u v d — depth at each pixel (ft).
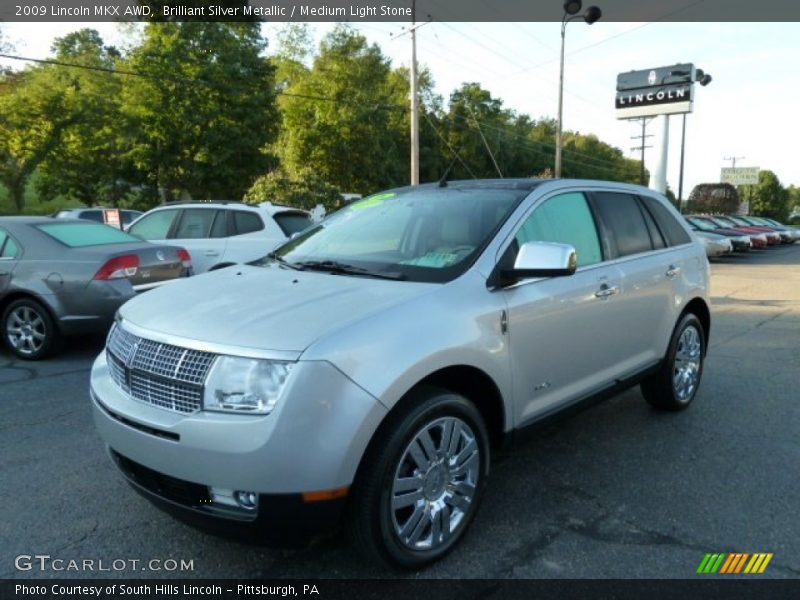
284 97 136.77
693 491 11.96
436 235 11.55
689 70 111.24
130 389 9.05
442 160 201.26
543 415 11.48
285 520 7.92
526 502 11.47
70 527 10.47
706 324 17.30
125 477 9.31
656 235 15.51
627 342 13.74
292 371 7.86
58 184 112.68
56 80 108.37
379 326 8.62
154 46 100.94
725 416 16.30
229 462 7.82
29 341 21.17
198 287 10.63
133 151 103.86
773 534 10.40
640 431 15.17
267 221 30.27
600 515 11.00
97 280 20.27
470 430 9.81
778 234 102.68
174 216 31.32
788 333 27.81
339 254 12.01
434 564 9.42
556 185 12.80
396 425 8.57
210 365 8.19
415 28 84.58
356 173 145.07
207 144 104.63
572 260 9.99
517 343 10.55
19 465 12.82
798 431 15.20
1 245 21.53
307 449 7.80
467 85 219.20
